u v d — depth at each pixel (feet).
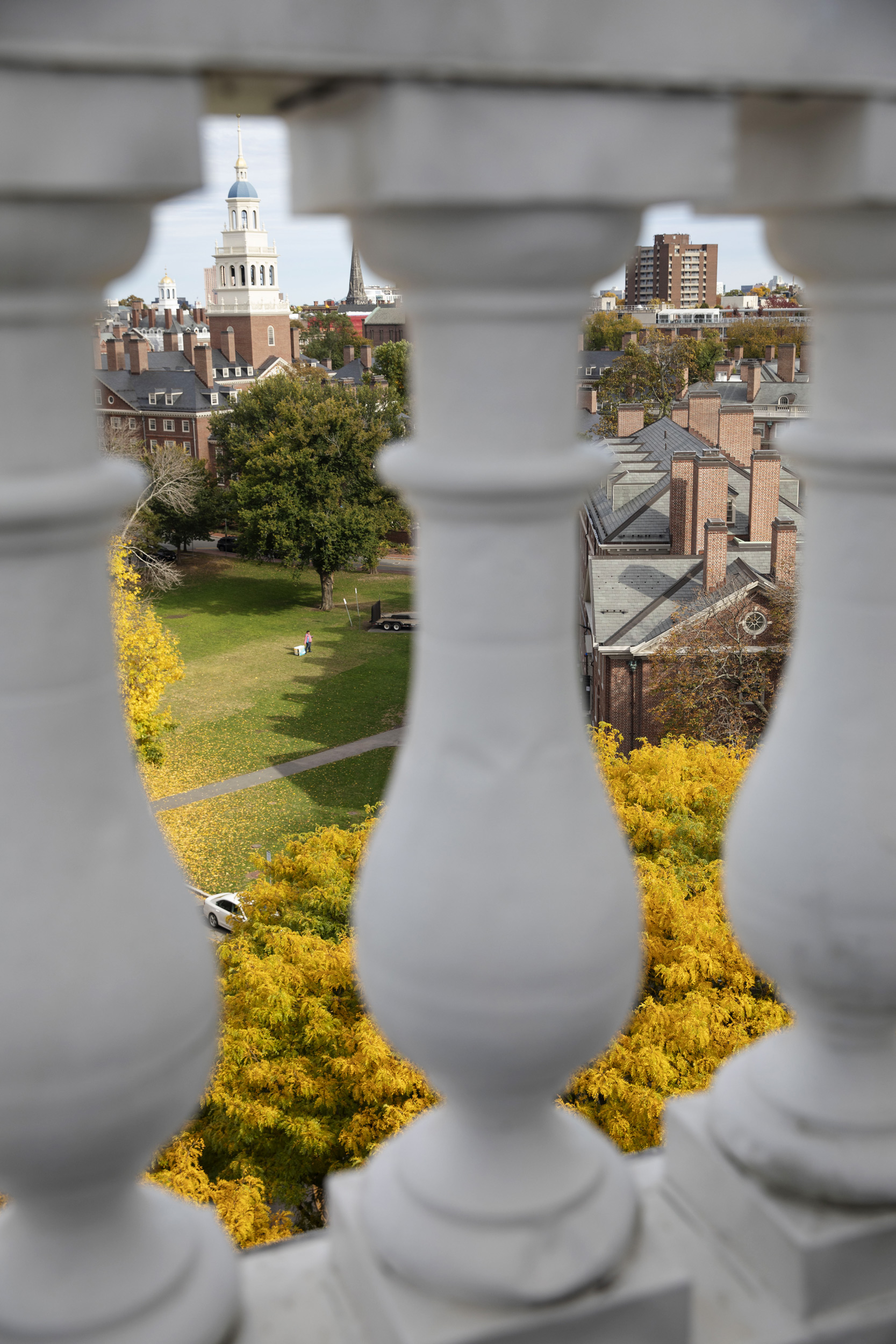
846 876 6.75
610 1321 6.27
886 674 6.68
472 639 5.57
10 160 4.23
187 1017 5.32
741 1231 7.53
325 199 5.13
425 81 4.58
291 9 4.33
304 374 388.78
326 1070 45.62
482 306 5.14
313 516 223.51
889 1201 7.20
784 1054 7.82
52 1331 5.59
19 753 4.99
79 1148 5.21
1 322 4.66
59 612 4.99
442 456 5.40
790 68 5.13
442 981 5.64
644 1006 44.09
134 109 4.31
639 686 125.39
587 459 5.49
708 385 237.25
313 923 53.52
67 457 4.91
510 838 5.60
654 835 57.26
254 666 193.47
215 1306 5.97
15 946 4.98
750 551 142.72
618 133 4.89
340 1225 6.76
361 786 139.03
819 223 6.15
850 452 6.36
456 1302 6.18
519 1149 6.31
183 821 127.44
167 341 400.88
